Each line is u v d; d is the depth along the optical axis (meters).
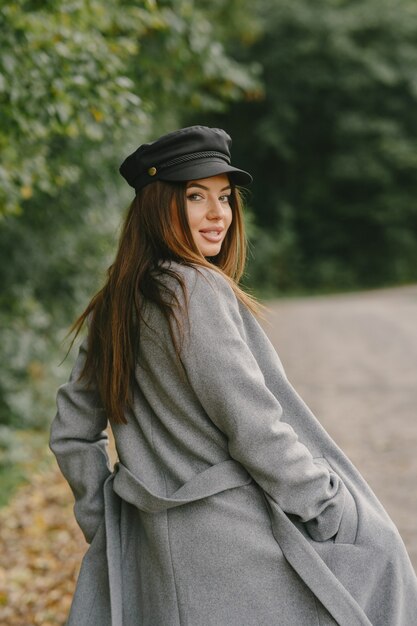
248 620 1.55
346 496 1.62
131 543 1.72
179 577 1.58
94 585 1.74
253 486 1.59
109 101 3.73
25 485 5.27
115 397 1.66
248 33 11.50
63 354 7.61
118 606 1.64
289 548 1.55
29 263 6.96
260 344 1.68
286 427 1.55
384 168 26.55
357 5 26.22
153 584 1.63
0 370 6.61
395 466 4.63
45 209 6.66
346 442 5.30
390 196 27.00
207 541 1.56
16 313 7.00
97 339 1.75
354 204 27.34
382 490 4.21
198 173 1.62
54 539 4.17
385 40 26.20
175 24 5.92
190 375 1.54
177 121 9.12
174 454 1.63
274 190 27.84
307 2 25.36
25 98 3.49
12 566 3.82
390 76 25.62
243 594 1.55
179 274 1.58
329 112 26.61
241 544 1.55
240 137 27.05
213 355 1.52
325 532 1.59
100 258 7.65
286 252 26.33
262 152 26.91
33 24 3.44
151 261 1.64
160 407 1.62
